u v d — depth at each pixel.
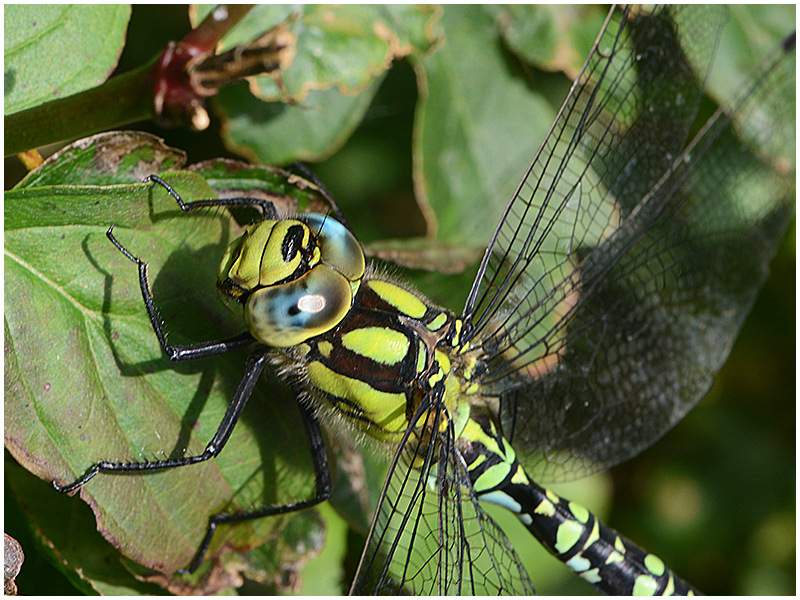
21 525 0.21
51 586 0.21
